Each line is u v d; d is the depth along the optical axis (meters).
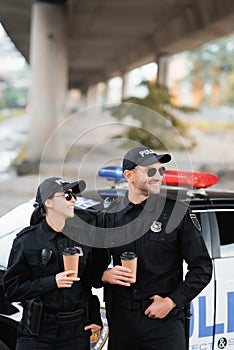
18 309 3.39
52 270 2.69
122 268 2.70
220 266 3.69
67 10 19.42
